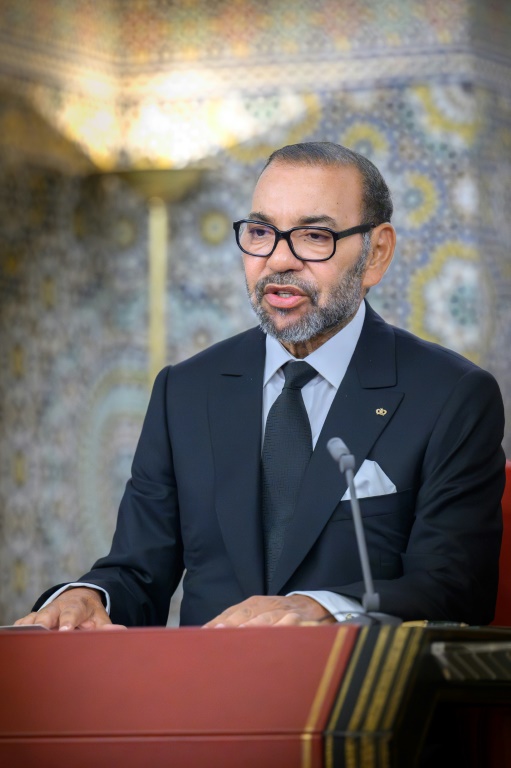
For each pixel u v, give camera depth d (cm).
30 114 2078
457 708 648
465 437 735
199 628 462
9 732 457
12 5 2034
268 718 446
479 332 2027
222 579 745
